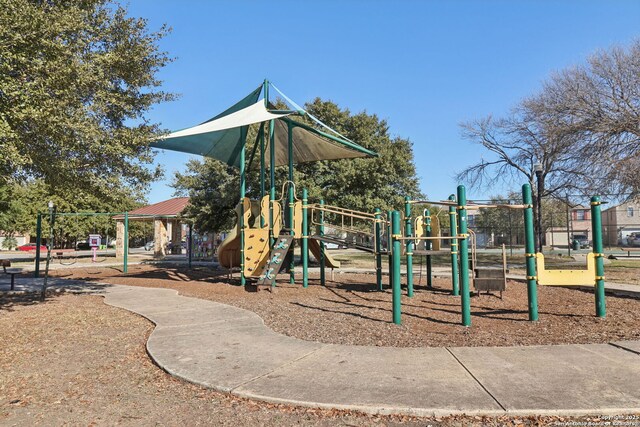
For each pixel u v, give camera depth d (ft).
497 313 26.53
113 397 13.78
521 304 29.81
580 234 179.83
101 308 29.78
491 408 11.70
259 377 14.78
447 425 11.23
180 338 20.56
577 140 57.31
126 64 30.81
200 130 38.27
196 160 72.74
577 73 57.82
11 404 13.26
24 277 54.34
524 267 60.70
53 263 83.05
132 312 28.04
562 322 23.30
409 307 28.89
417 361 16.15
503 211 131.34
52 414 12.50
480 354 16.89
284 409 12.45
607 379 13.79
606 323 22.68
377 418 11.74
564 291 36.40
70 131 24.12
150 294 36.09
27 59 21.01
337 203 68.64
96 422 11.93
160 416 12.25
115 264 77.77
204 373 15.33
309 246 46.60
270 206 40.50
